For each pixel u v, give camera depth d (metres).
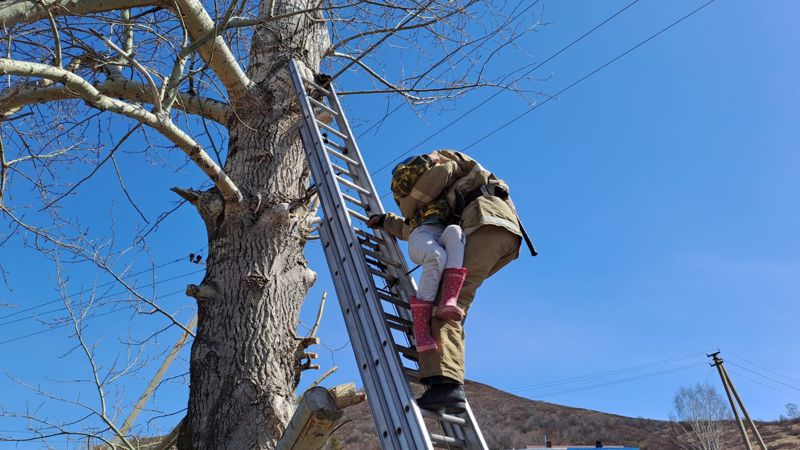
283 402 4.80
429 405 3.26
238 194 5.29
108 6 4.73
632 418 62.34
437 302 3.51
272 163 5.70
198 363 4.88
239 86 5.66
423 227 3.70
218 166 5.07
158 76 5.14
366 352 3.58
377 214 4.53
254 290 5.12
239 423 4.60
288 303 5.24
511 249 3.76
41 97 5.02
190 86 5.86
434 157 3.85
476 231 3.62
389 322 3.78
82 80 4.28
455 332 3.40
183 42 5.03
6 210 5.40
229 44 6.12
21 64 4.00
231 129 5.98
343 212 4.21
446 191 3.80
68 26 5.07
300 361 5.32
